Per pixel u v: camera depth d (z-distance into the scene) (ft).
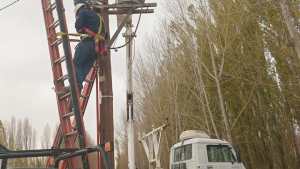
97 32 22.24
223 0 66.54
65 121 20.63
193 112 82.84
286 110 64.85
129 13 24.70
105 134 22.40
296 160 64.90
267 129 67.72
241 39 65.00
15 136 153.58
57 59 21.63
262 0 55.67
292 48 53.16
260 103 67.31
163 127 47.06
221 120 72.18
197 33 71.36
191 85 79.66
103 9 23.86
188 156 42.14
